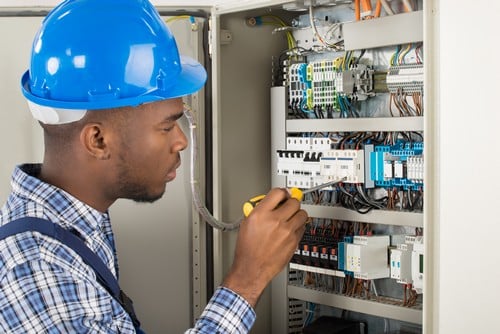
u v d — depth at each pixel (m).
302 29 1.86
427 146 1.32
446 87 1.29
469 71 1.25
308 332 1.74
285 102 1.84
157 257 1.93
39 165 1.11
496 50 1.21
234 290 1.08
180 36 1.86
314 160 1.71
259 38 1.89
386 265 1.66
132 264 1.92
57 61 1.01
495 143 1.22
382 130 1.57
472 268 1.27
